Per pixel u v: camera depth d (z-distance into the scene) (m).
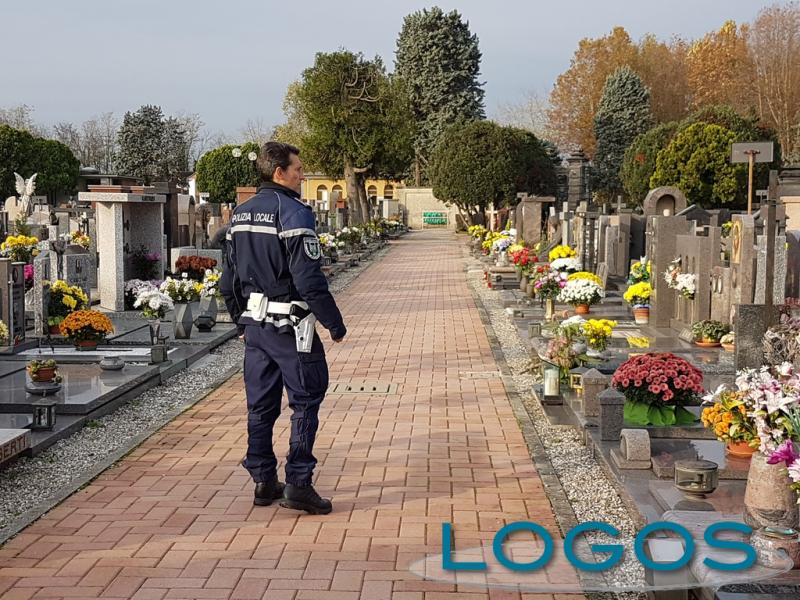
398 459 6.62
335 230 35.78
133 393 8.77
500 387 9.42
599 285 14.34
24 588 4.36
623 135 56.41
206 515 5.39
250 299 5.30
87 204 34.91
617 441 6.62
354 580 4.43
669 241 13.34
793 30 56.38
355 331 13.98
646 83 62.44
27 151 45.91
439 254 34.66
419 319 15.47
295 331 5.20
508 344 12.55
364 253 33.75
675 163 38.19
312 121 47.84
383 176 50.91
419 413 8.17
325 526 5.19
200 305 12.98
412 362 11.05
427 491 5.86
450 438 7.24
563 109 65.56
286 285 5.23
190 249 17.62
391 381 9.79
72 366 9.66
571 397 8.24
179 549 4.85
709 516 4.78
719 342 11.21
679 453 6.05
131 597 4.25
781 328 8.12
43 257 12.71
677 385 6.63
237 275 5.40
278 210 5.19
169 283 12.09
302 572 4.53
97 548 4.87
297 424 5.27
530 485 6.00
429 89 61.56
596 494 5.87
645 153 43.81
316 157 48.31
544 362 8.86
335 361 11.15
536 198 29.73
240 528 5.16
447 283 22.56
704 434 6.58
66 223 27.59
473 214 48.84
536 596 4.26
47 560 4.71
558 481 6.11
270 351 5.27
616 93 56.66
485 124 44.06
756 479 4.48
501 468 6.40
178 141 62.53
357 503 5.61
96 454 6.80
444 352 11.84
